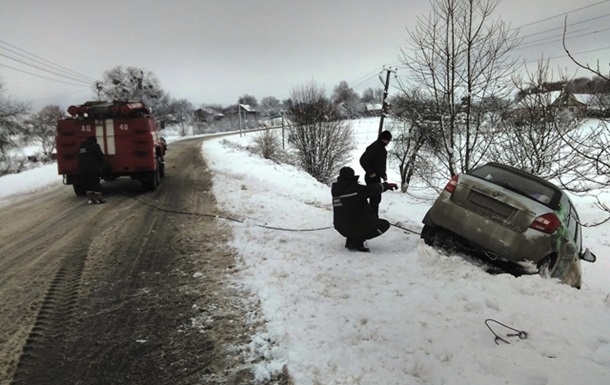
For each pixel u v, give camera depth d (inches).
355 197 221.0
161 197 422.9
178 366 126.3
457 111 442.9
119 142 433.7
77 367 126.6
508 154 500.1
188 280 194.2
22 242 266.4
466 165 449.4
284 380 116.5
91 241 263.6
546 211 189.5
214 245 248.8
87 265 218.4
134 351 134.9
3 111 1346.0
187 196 424.8
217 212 340.2
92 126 428.5
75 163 429.7
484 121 496.7
